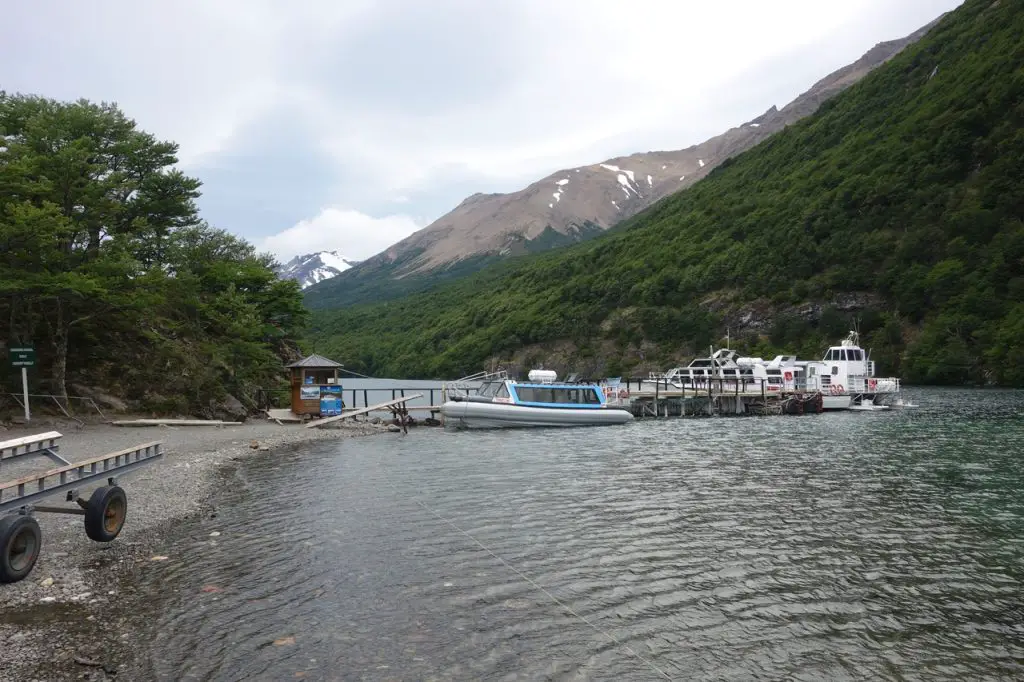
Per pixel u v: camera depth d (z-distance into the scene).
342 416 35.38
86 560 10.38
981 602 9.52
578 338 139.50
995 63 125.06
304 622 8.22
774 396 52.94
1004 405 51.31
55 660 6.86
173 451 22.66
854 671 7.38
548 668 7.17
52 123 30.66
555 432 35.62
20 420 24.36
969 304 87.31
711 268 136.38
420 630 8.09
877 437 31.59
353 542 12.02
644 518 14.24
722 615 8.90
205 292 44.34
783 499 16.34
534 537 12.61
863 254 110.94
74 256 27.06
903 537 12.87
